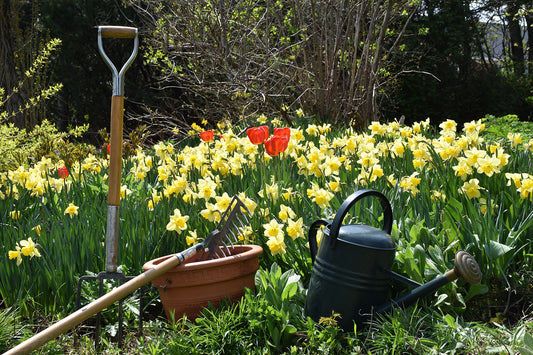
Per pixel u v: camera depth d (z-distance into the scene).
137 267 2.90
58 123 15.21
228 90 8.27
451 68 16.84
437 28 16.41
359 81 8.73
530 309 2.46
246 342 2.27
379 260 2.21
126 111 13.84
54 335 1.99
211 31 7.96
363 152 3.76
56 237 2.96
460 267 2.08
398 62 15.64
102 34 2.42
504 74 19.22
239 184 3.78
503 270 2.57
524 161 3.50
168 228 2.74
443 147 3.42
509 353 1.99
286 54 9.23
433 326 2.25
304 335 2.27
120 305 2.41
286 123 8.35
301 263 2.71
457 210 2.73
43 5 13.55
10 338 2.46
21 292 2.72
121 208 3.35
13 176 4.10
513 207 2.81
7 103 13.01
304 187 3.62
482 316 2.49
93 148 8.66
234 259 2.42
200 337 2.24
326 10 8.46
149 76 14.71
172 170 4.22
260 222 2.96
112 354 2.34
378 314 2.24
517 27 20.86
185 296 2.41
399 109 17.16
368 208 3.02
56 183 4.05
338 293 2.23
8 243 3.03
